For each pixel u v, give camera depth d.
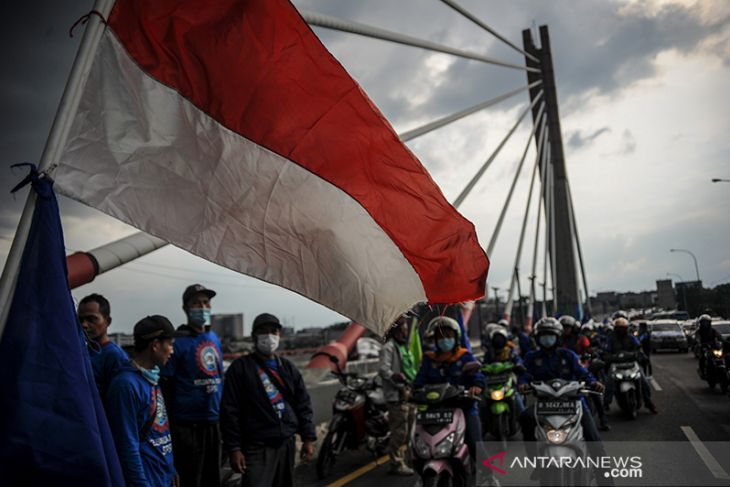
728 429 9.20
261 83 4.12
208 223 3.93
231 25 4.10
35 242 3.15
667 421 10.19
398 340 8.16
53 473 2.93
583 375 6.20
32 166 3.23
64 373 3.04
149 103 3.87
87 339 4.24
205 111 3.99
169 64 3.96
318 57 4.22
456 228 4.52
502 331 9.44
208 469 5.41
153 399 4.05
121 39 3.86
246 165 4.06
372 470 8.16
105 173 3.70
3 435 2.91
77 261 6.52
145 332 4.05
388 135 4.32
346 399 8.19
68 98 3.43
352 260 4.33
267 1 4.16
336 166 4.25
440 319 6.02
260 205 4.08
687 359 23.95
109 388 3.88
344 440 8.13
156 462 4.04
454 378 5.96
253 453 4.89
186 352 5.40
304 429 5.16
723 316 15.64
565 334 11.18
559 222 72.31
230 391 4.93
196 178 3.92
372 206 4.35
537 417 5.86
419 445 5.55
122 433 3.79
